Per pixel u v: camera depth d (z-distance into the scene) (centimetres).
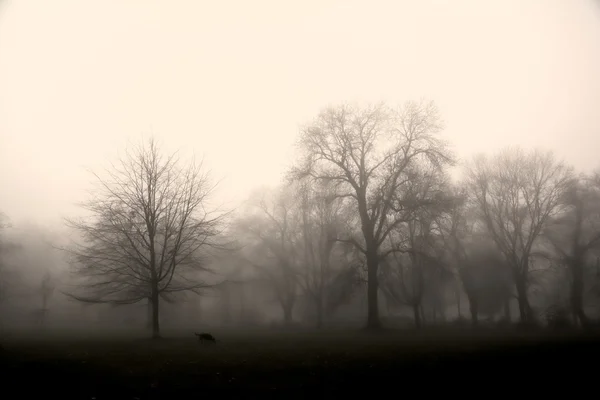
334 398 1135
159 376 1467
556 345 2459
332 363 1755
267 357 1997
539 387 1253
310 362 1798
